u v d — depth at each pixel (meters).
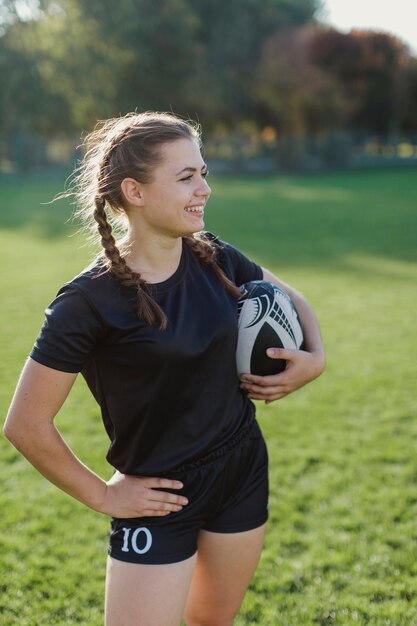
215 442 2.00
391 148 47.50
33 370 1.79
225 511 2.04
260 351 2.15
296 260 11.27
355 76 44.81
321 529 3.35
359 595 2.85
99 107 31.70
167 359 1.85
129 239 1.95
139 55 31.44
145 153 1.82
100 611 2.78
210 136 39.25
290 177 33.09
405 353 6.23
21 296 8.56
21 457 4.27
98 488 1.88
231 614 2.17
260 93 39.69
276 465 4.04
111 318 1.81
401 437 4.41
